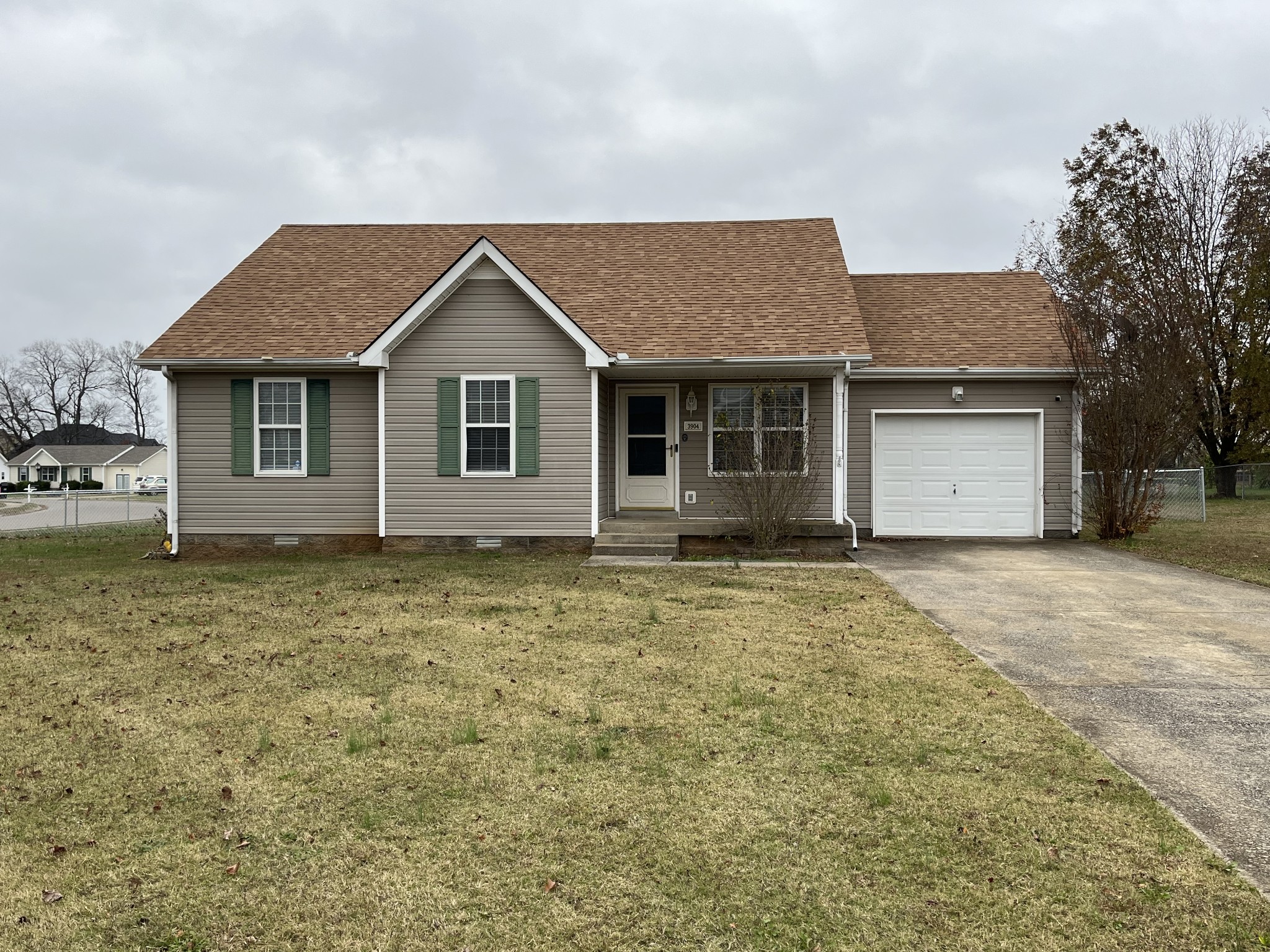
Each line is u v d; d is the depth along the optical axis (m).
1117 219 31.00
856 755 5.32
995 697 6.39
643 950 3.40
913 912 3.63
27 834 4.39
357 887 3.87
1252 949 3.34
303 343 15.25
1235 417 29.62
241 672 7.20
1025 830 4.32
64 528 22.39
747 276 16.94
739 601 10.03
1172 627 8.71
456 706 6.30
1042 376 16.08
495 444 14.73
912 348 16.73
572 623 8.89
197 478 15.29
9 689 6.79
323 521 15.27
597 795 4.77
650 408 16.41
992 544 15.58
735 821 4.46
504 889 3.84
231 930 3.56
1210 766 5.10
